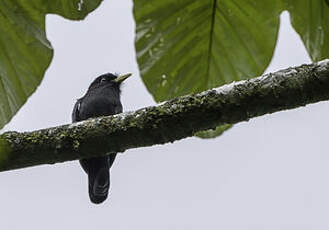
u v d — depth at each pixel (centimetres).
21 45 675
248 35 680
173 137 520
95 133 516
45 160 518
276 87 504
